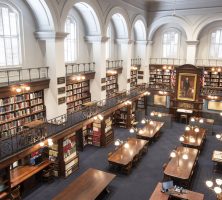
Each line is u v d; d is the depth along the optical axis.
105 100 15.45
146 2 19.58
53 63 11.29
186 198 8.04
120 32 17.55
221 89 19.11
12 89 9.71
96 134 14.18
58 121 11.33
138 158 12.48
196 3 18.64
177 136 16.30
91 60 15.62
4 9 10.08
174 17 19.69
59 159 10.76
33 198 9.41
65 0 11.09
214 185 10.48
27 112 11.01
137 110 19.58
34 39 11.36
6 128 10.06
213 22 19.45
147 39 21.00
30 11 10.95
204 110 19.94
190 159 11.05
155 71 21.78
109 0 14.30
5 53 10.36
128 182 10.65
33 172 9.73
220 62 19.97
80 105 14.72
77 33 14.17
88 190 8.59
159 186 8.74
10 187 8.59
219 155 11.86
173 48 21.39
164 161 12.65
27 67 11.23
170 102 19.97
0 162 7.62
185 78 19.12
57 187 10.17
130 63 18.56
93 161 12.46
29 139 9.20
